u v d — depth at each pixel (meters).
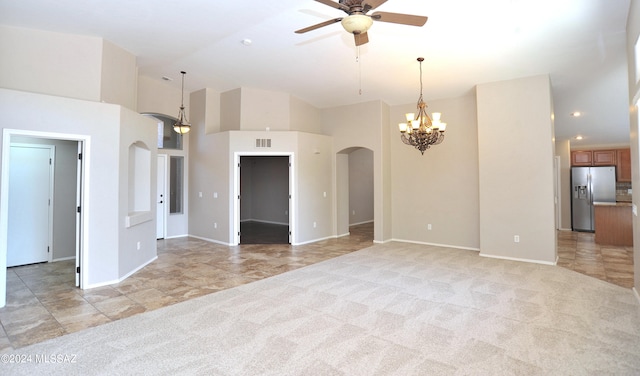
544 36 4.01
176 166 7.64
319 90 6.62
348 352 2.49
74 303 3.50
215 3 3.49
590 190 8.74
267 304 3.48
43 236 5.15
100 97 4.32
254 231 8.67
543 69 5.03
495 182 5.65
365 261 5.40
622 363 2.33
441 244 6.73
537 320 3.07
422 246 6.66
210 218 7.14
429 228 6.88
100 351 2.50
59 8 3.52
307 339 2.70
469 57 4.72
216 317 3.14
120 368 2.28
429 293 3.82
